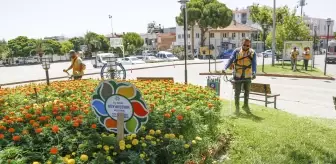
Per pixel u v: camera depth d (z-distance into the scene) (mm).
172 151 4492
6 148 3992
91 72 27906
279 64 30344
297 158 5438
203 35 58750
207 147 5117
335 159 5555
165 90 7793
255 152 5496
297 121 7773
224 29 65000
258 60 42188
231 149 5586
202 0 57531
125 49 70438
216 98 7301
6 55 64062
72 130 4621
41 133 4355
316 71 23375
